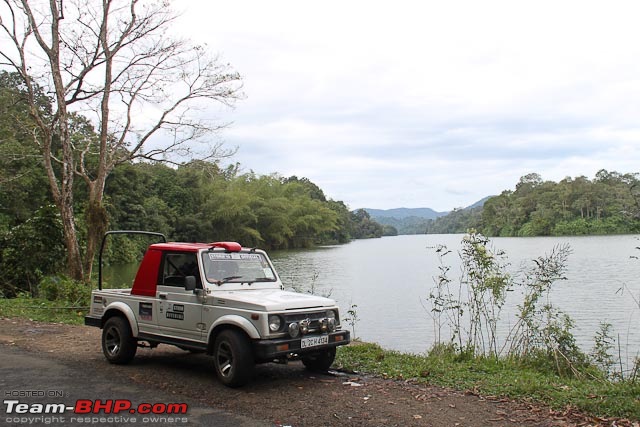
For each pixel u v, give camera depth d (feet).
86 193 144.66
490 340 38.04
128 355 27.40
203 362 28.48
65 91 59.72
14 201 112.47
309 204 279.90
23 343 34.12
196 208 217.77
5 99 73.51
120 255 157.38
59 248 68.13
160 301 26.14
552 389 22.40
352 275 120.16
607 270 112.47
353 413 19.58
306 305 23.79
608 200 327.47
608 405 19.94
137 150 63.21
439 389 22.98
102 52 59.47
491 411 19.88
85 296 55.88
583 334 49.55
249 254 27.84
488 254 32.83
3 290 65.46
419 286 96.22
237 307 23.12
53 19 57.62
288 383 23.97
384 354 30.63
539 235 364.58
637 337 48.34
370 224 583.58
